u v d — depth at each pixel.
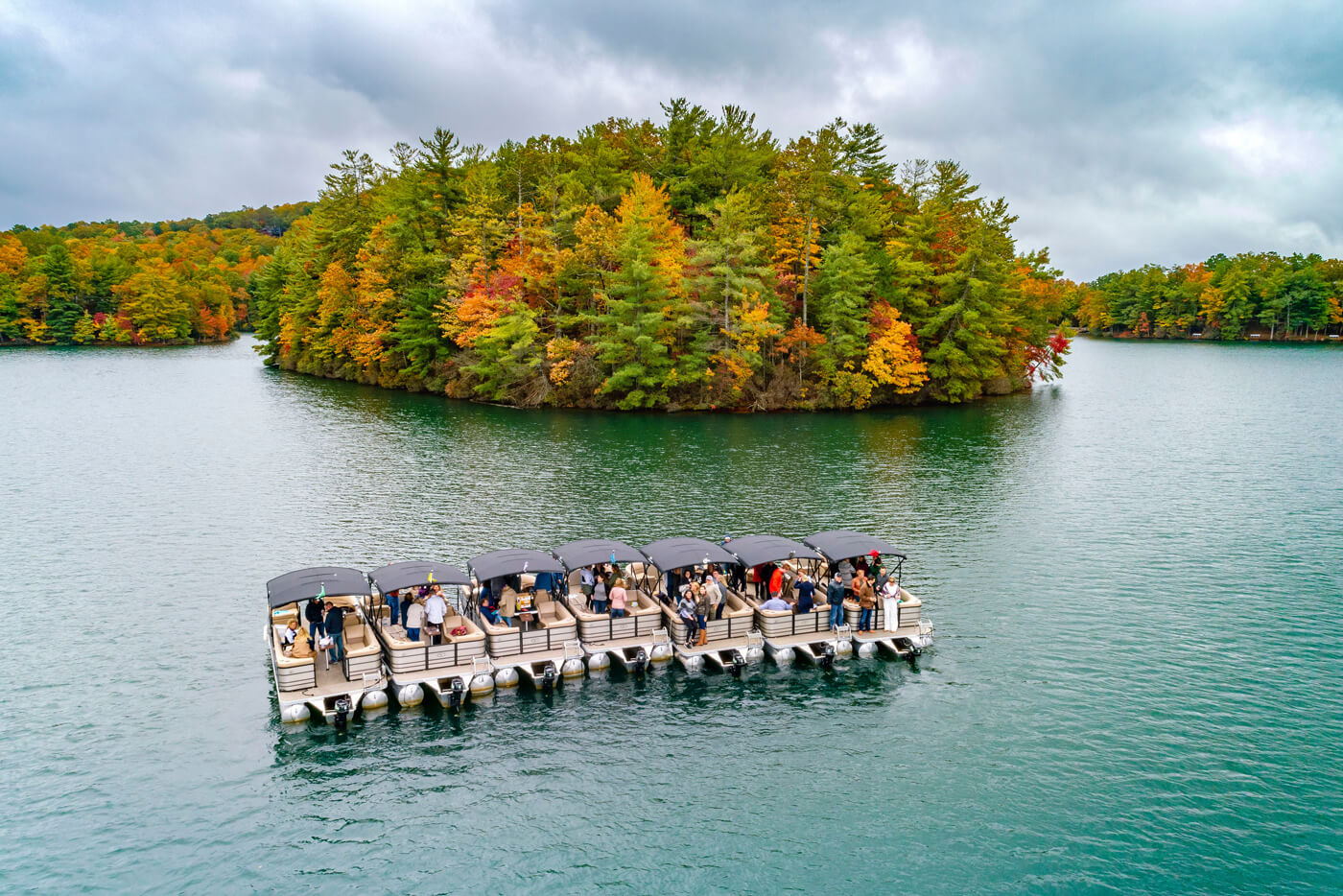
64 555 35.25
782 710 23.22
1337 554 36.91
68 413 74.25
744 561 27.47
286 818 17.92
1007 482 50.72
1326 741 21.53
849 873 16.42
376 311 97.88
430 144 93.44
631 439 65.00
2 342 165.62
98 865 16.28
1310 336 198.50
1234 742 21.50
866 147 100.31
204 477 49.94
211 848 16.89
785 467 54.31
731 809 18.50
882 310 85.50
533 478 50.19
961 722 22.48
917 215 92.06
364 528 39.19
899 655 26.56
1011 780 19.72
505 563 26.12
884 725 22.34
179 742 20.97
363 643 24.98
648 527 39.31
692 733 21.91
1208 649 27.08
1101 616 29.88
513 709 23.17
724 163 93.38
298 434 65.88
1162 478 52.16
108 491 46.22
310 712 22.34
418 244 95.06
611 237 81.56
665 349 80.31
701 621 26.16
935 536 39.12
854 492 47.28
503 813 18.25
